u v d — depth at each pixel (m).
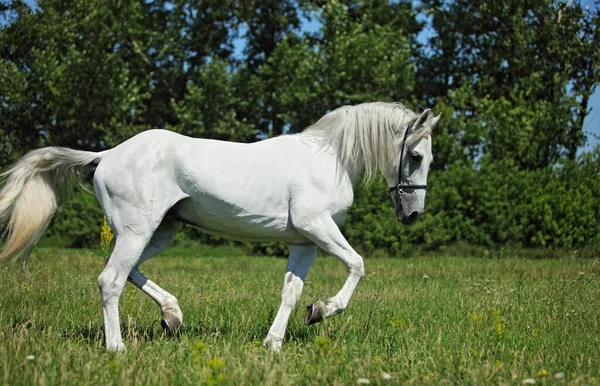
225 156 5.66
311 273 13.10
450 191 20.09
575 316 6.97
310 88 25.34
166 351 5.11
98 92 24.27
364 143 5.95
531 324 6.48
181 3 29.34
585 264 13.77
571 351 5.30
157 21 30.25
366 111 6.01
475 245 19.88
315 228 5.65
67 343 5.20
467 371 4.54
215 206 5.63
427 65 30.03
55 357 4.75
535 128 22.91
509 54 26.70
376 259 18.12
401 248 19.80
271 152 5.77
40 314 6.61
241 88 28.50
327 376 4.35
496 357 5.15
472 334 5.85
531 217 19.47
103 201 5.68
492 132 22.72
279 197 5.68
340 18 26.47
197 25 29.88
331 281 11.17
